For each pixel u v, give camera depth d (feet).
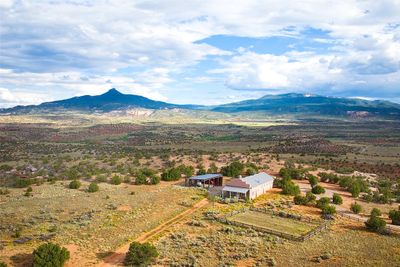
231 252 175.42
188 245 183.83
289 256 169.89
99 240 187.32
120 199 270.05
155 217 228.63
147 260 163.32
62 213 232.94
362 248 180.34
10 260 159.94
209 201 271.08
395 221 226.99
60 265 154.20
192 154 542.98
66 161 492.13
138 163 466.70
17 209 238.07
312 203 267.59
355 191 298.35
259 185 292.20
